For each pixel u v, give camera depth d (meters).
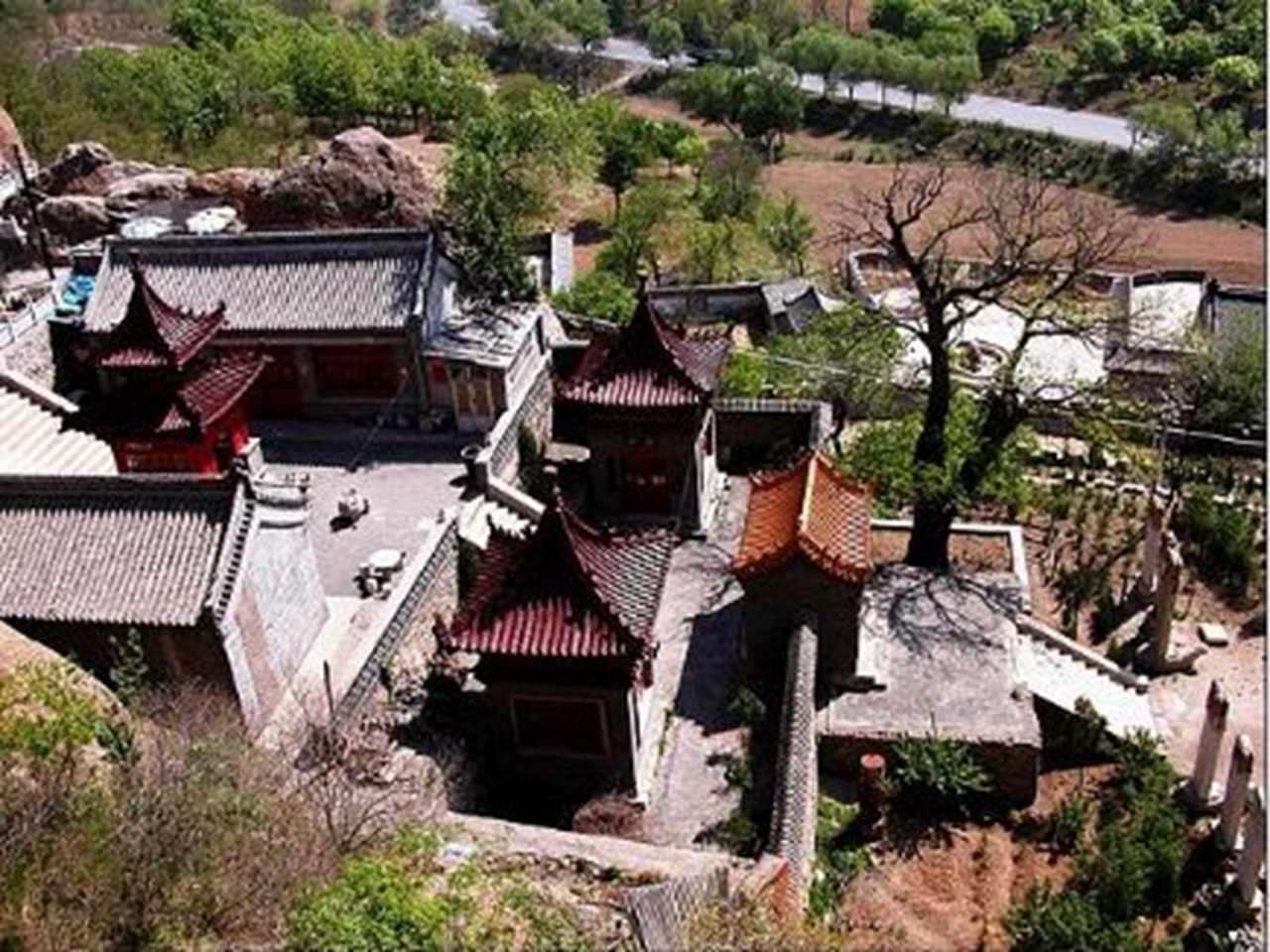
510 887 23.83
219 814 22.20
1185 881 32.22
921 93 128.12
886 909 30.23
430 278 45.97
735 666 36.88
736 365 50.69
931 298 40.41
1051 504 47.97
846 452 46.97
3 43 92.81
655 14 162.62
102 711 26.14
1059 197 95.25
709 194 87.31
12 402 44.66
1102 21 130.25
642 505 43.03
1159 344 60.03
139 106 83.38
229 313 46.00
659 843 30.66
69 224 60.22
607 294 58.47
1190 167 104.25
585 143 84.62
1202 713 38.41
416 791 28.56
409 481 43.53
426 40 143.25
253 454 43.78
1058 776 35.06
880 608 38.91
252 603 31.53
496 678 30.95
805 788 29.34
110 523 31.67
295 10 147.00
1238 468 52.81
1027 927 28.88
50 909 19.59
